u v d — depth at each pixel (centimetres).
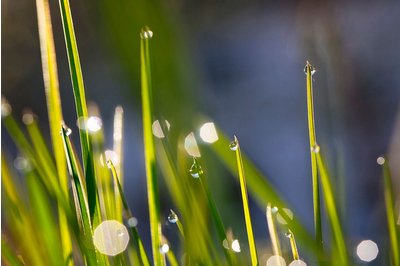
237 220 37
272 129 98
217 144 30
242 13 119
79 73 28
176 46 38
